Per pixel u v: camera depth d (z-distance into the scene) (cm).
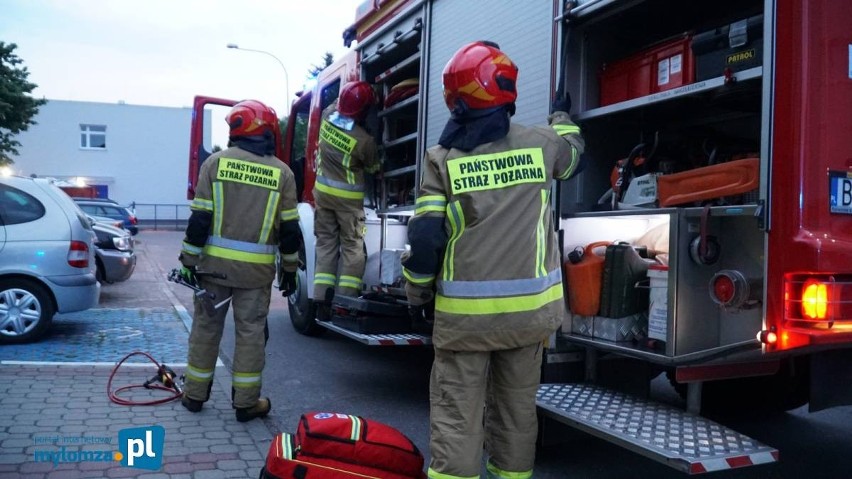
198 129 788
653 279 361
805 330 296
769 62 301
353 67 668
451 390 303
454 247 302
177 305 1011
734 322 343
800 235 299
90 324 826
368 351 735
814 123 305
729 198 341
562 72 393
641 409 360
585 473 408
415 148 595
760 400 473
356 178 573
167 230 3753
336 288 582
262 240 457
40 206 693
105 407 486
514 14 435
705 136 441
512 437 317
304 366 666
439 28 523
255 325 466
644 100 371
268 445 423
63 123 3944
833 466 425
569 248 407
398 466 319
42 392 516
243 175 451
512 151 306
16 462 378
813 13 308
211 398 525
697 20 429
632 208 389
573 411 355
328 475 307
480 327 294
